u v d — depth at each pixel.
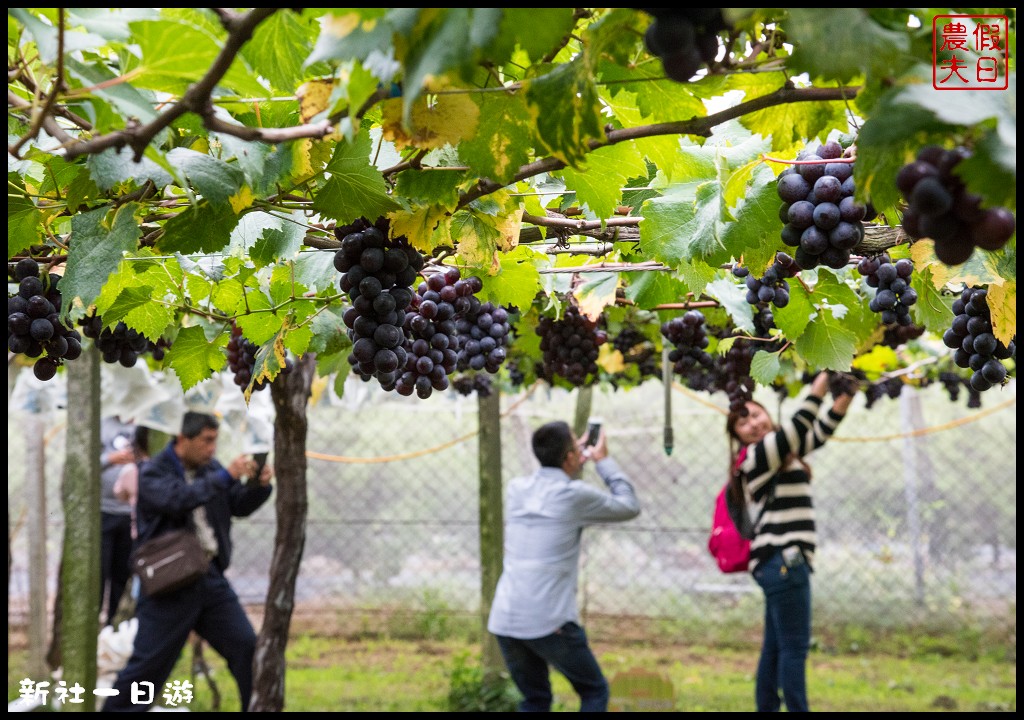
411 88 1.25
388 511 9.68
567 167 2.03
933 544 8.87
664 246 2.39
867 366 5.56
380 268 1.95
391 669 7.82
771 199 2.19
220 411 5.82
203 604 5.43
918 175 1.20
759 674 6.08
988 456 9.12
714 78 1.77
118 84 1.50
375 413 9.81
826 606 8.84
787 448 5.65
